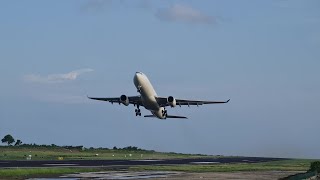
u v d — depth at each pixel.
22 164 163.12
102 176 120.62
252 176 127.56
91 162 189.75
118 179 112.88
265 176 128.12
